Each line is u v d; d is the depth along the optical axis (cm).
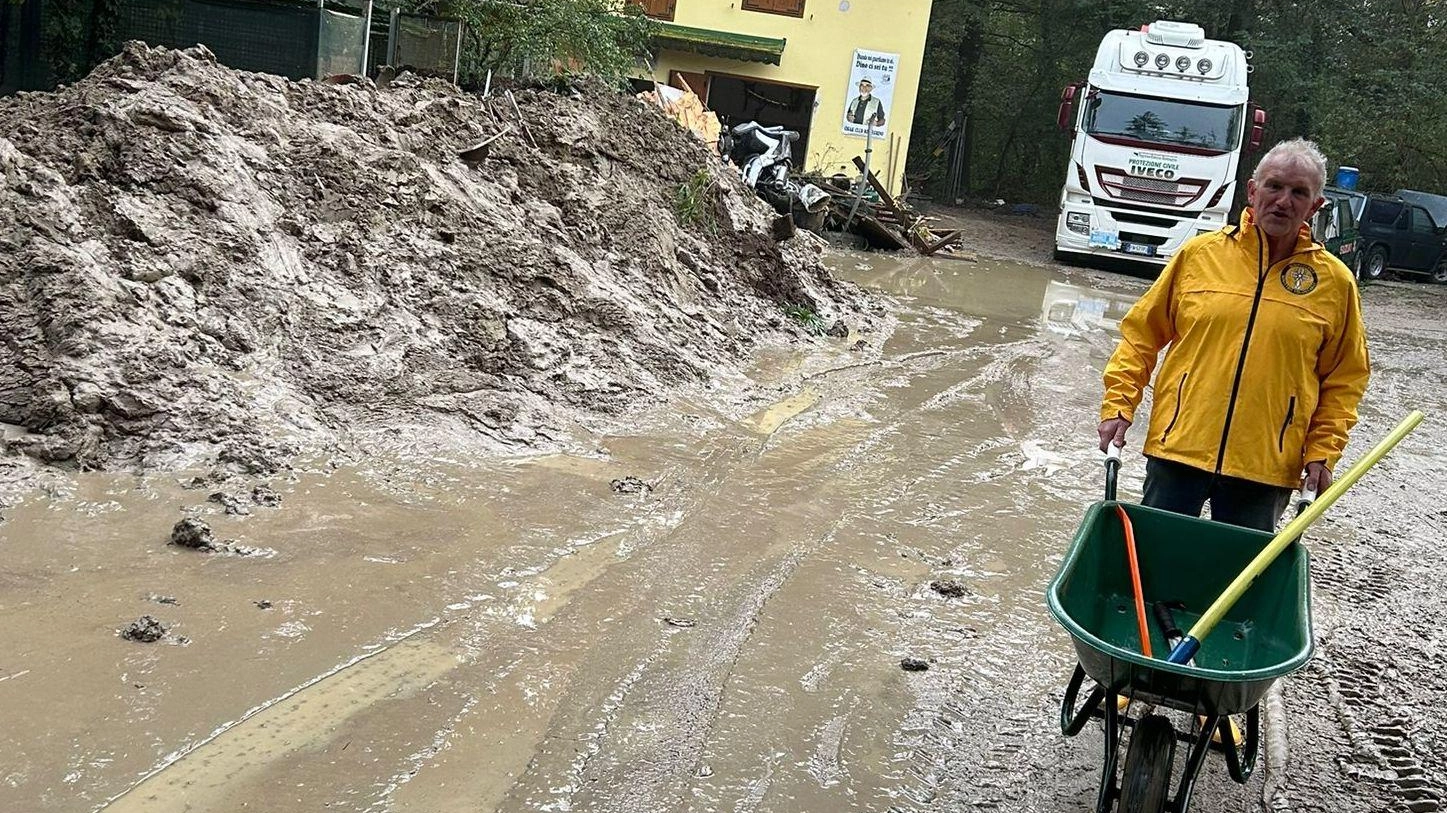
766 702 480
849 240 2302
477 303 856
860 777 437
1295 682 555
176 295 701
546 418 776
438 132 1064
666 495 697
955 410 1025
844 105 2997
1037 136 4169
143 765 383
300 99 950
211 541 538
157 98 801
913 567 648
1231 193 2384
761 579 600
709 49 2906
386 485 638
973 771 452
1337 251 2502
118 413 621
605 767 421
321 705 431
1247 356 459
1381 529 821
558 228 1039
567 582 561
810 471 791
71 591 482
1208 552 452
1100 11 3791
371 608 506
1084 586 438
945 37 4125
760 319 1208
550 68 1777
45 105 817
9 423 603
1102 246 2438
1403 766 487
